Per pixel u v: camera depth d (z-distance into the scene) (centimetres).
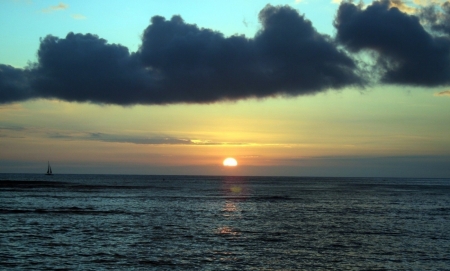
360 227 5078
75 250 3578
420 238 4347
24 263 3139
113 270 3008
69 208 6800
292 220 5681
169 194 10988
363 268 3158
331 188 16812
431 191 14862
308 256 3500
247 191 13438
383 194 12338
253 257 3434
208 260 3319
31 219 5338
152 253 3512
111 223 5116
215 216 6003
